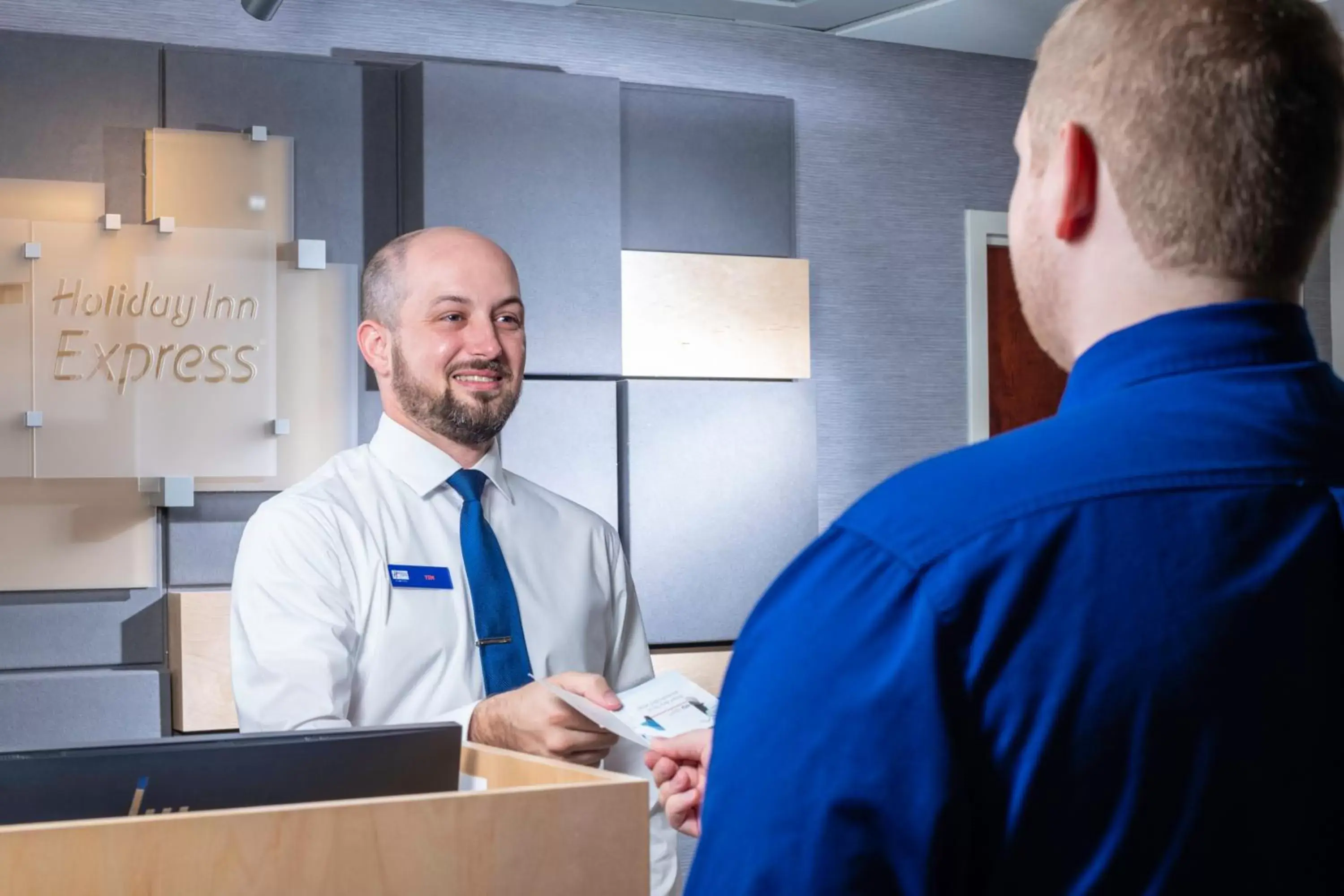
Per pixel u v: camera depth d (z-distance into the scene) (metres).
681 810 1.48
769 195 4.14
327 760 1.25
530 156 3.72
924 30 4.21
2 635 3.30
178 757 1.20
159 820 1.04
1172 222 0.77
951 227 4.43
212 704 3.32
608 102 3.81
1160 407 0.77
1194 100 0.76
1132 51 0.78
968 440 4.44
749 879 0.71
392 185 3.68
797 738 0.72
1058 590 0.72
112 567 3.37
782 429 4.06
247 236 3.46
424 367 2.22
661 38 4.07
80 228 3.33
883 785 0.70
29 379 3.29
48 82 3.37
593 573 2.37
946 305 4.42
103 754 1.18
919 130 4.39
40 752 1.16
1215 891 0.72
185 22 3.56
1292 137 0.76
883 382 4.33
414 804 1.12
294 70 3.57
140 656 3.40
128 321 3.36
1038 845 0.71
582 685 1.67
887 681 0.71
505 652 2.18
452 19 3.82
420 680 2.13
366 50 3.73
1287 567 0.74
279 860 1.07
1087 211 0.80
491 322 2.25
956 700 0.71
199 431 3.41
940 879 0.71
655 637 3.88
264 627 2.04
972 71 4.46
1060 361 0.86
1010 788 0.71
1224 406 0.77
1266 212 0.76
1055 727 0.71
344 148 3.62
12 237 3.29
